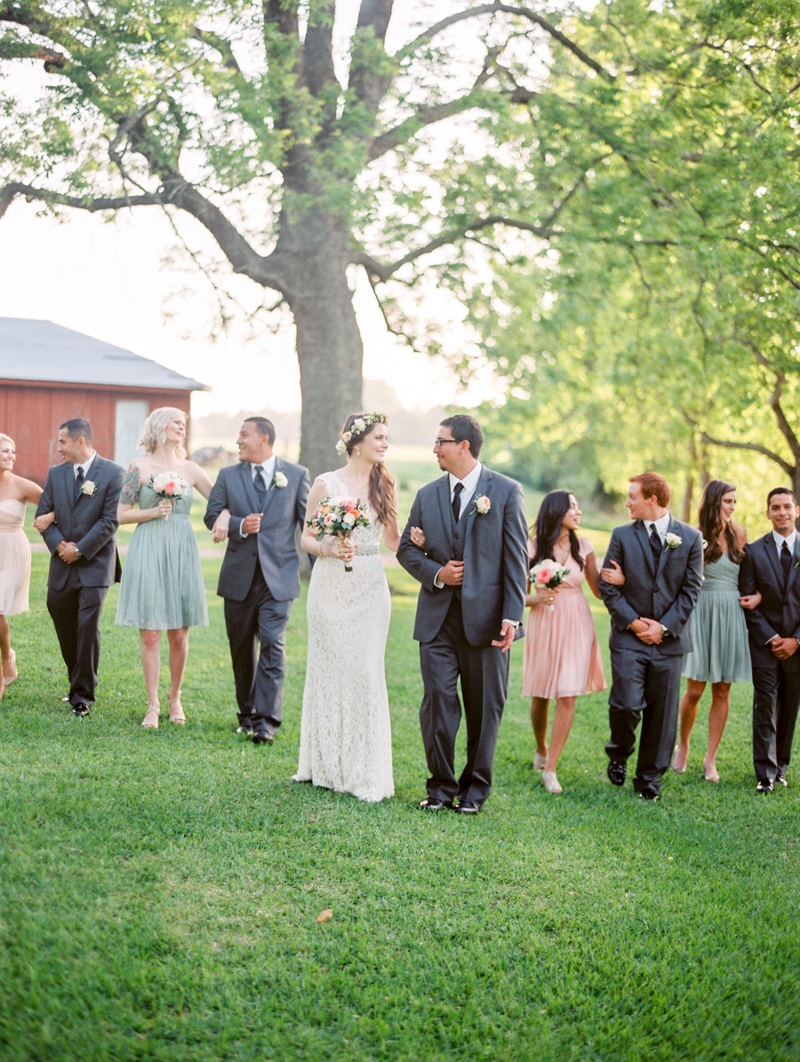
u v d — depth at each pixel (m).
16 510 6.48
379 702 5.04
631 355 14.52
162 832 4.23
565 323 13.86
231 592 6.09
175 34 11.57
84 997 2.94
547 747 6.64
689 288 14.50
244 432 6.15
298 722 6.52
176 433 6.16
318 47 13.82
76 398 20.16
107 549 6.18
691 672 6.01
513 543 4.92
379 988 3.21
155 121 12.25
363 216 12.55
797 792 5.85
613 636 5.68
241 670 6.21
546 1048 2.97
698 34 13.68
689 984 3.40
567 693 5.56
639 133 13.20
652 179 13.75
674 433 17.67
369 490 5.14
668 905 4.00
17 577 6.51
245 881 3.85
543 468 38.25
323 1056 2.85
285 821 4.53
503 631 4.87
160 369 21.14
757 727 5.90
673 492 23.42
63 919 3.36
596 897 4.01
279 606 6.06
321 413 14.47
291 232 14.16
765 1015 3.22
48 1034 2.73
